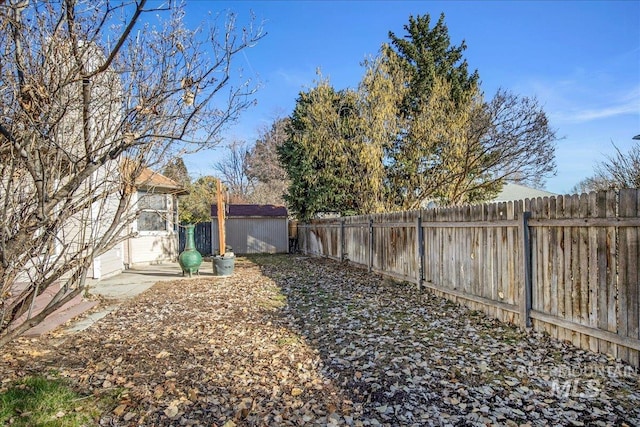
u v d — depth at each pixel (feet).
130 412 9.88
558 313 14.62
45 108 5.91
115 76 6.73
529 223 15.98
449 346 14.44
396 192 49.19
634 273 11.69
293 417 9.68
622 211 12.01
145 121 6.68
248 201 104.27
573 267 13.92
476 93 49.06
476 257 19.72
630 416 9.31
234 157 118.52
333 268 38.19
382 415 9.70
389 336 15.80
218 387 11.34
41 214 6.05
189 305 22.44
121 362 13.23
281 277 33.12
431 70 55.77
